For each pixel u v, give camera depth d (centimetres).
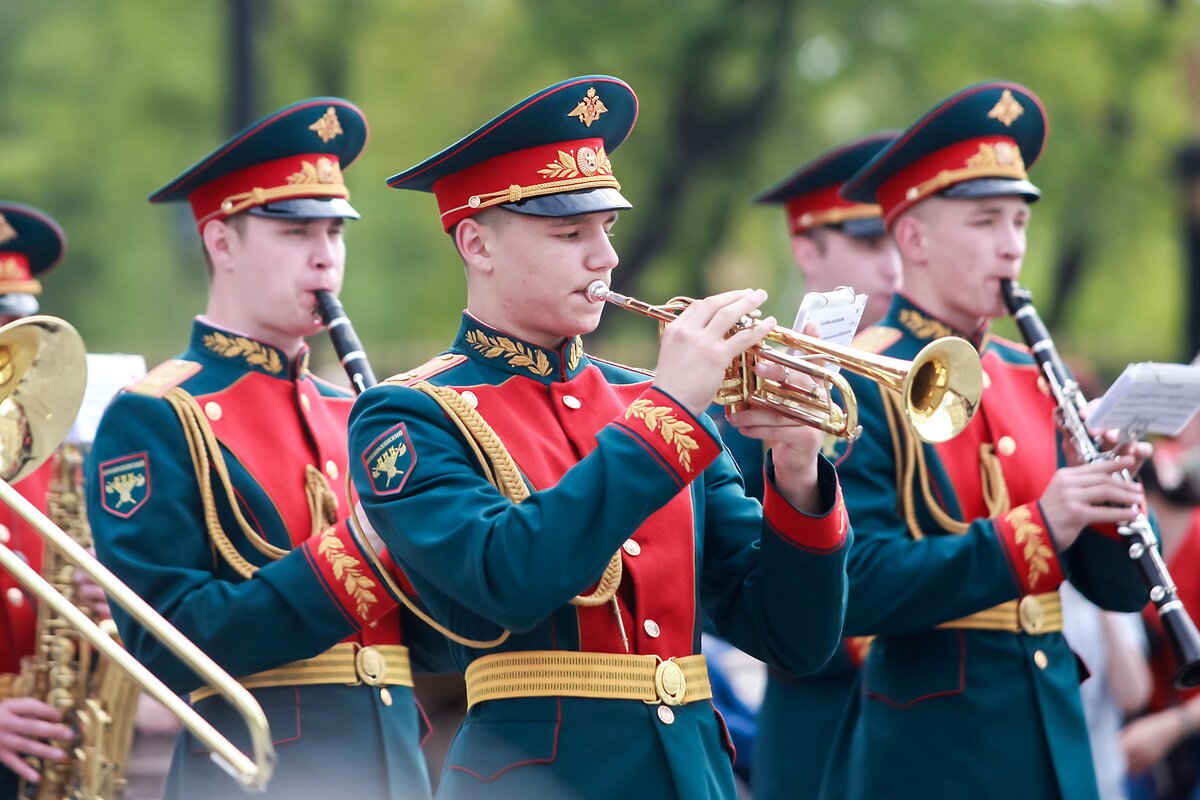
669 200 6681
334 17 7456
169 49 7881
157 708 2455
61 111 7925
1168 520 2584
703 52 6600
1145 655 2617
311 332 1980
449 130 7400
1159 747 2552
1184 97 6225
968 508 1983
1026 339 1997
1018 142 2069
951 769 1925
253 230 1953
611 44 6700
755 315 1451
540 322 1522
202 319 1995
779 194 2614
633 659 1474
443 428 1491
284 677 1847
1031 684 1944
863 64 6794
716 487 1591
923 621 1892
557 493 1397
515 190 1496
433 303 7600
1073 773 1934
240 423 1919
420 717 2066
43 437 1727
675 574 1504
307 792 1820
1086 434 1916
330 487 1939
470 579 1398
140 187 7894
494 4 7338
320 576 1759
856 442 1970
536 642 1473
